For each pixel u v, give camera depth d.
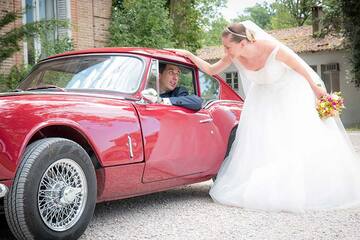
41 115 3.59
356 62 22.34
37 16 13.61
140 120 4.47
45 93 4.06
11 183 3.36
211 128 5.52
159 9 16.41
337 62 26.84
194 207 5.23
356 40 22.00
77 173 3.77
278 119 5.37
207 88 5.87
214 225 4.37
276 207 4.95
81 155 3.78
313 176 5.12
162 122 4.73
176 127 4.92
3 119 3.38
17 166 3.38
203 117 5.41
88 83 4.77
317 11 29.58
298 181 4.98
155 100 4.73
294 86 5.43
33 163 3.42
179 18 21.09
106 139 4.07
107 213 4.96
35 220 3.41
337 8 22.92
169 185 4.99
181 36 21.12
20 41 10.01
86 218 3.83
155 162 4.61
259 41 5.23
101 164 4.02
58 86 4.84
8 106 3.49
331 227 4.21
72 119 3.82
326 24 24.02
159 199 5.74
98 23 15.64
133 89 4.69
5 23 10.12
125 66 4.88
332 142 5.34
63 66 5.15
